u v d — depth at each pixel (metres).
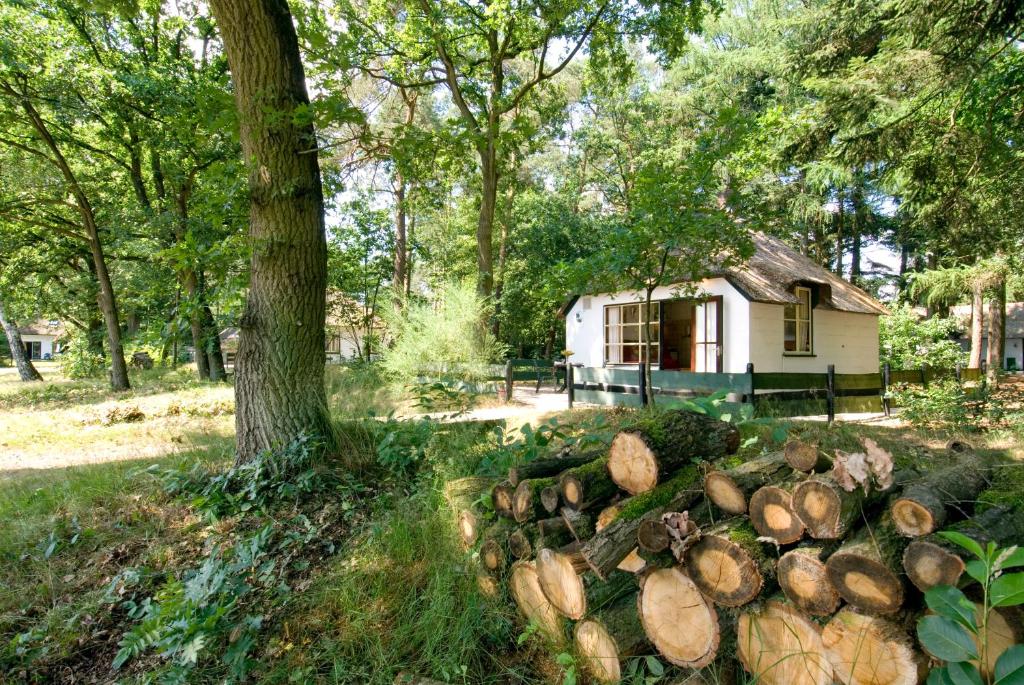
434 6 12.55
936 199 9.18
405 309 14.85
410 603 2.94
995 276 13.47
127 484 4.43
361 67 12.20
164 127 11.95
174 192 14.59
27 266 17.48
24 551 3.47
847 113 8.99
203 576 2.72
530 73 18.95
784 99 19.91
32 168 14.36
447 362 12.59
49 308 20.39
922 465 3.37
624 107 23.45
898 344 14.59
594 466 2.85
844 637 1.82
